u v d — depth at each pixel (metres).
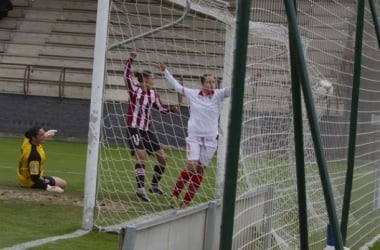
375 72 23.03
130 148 25.23
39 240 17.64
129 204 23.25
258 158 13.54
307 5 15.62
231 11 25.70
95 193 19.73
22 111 59.84
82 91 59.81
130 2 32.41
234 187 8.72
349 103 19.58
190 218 12.58
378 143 24.61
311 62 16.59
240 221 12.09
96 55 19.75
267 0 14.20
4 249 16.23
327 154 17.95
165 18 33.12
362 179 23.12
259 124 13.64
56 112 59.50
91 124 19.70
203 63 31.25
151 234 10.47
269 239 13.86
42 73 62.59
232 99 8.65
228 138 8.70
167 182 26.34
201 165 23.56
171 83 23.95
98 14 19.73
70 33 67.69
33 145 26.16
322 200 18.45
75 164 39.28
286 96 14.96
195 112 23.44
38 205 22.84
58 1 69.94
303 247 11.47
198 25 30.88
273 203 14.30
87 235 18.92
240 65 8.60
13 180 28.78
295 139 10.94
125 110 33.16
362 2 14.50
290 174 15.59
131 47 32.16
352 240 20.95
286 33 14.80
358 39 14.71
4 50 66.44
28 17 69.19
